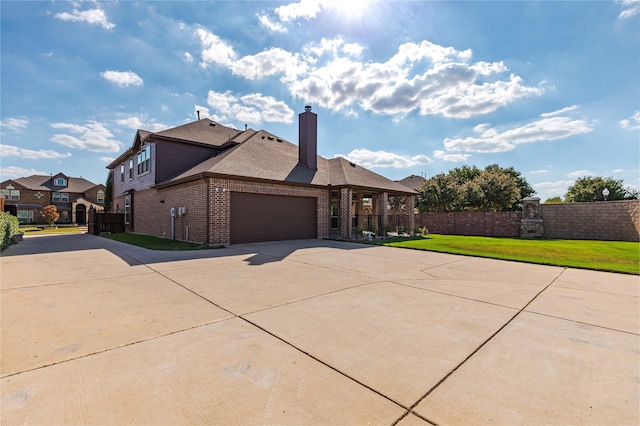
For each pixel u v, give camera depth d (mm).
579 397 2270
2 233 10758
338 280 6277
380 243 13883
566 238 18156
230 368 2633
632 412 2082
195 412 2031
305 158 17031
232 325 3670
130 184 21188
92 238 16453
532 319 4043
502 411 2088
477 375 2578
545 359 2895
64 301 4621
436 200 26734
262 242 13398
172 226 14773
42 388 2299
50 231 26750
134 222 20578
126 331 3453
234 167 13086
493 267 8164
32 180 45406
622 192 35500
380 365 2727
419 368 2684
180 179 13266
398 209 33094
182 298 4824
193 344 3119
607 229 16984
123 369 2600
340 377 2508
